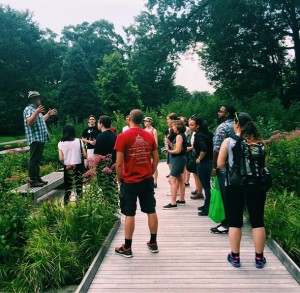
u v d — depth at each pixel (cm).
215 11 2545
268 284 404
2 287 484
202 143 646
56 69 5503
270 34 2597
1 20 4697
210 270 441
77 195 640
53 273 483
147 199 491
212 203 575
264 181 420
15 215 554
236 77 2806
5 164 941
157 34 2783
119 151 467
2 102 4528
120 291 395
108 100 4516
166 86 5453
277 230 538
